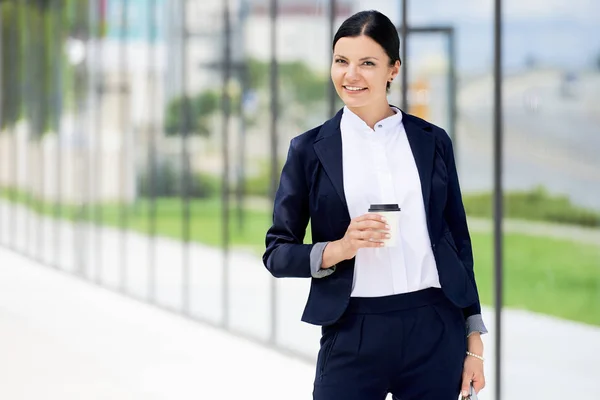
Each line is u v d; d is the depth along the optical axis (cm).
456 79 723
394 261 329
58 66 1489
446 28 724
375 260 329
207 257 1012
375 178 331
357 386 331
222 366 849
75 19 1402
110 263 1298
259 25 894
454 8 721
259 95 899
